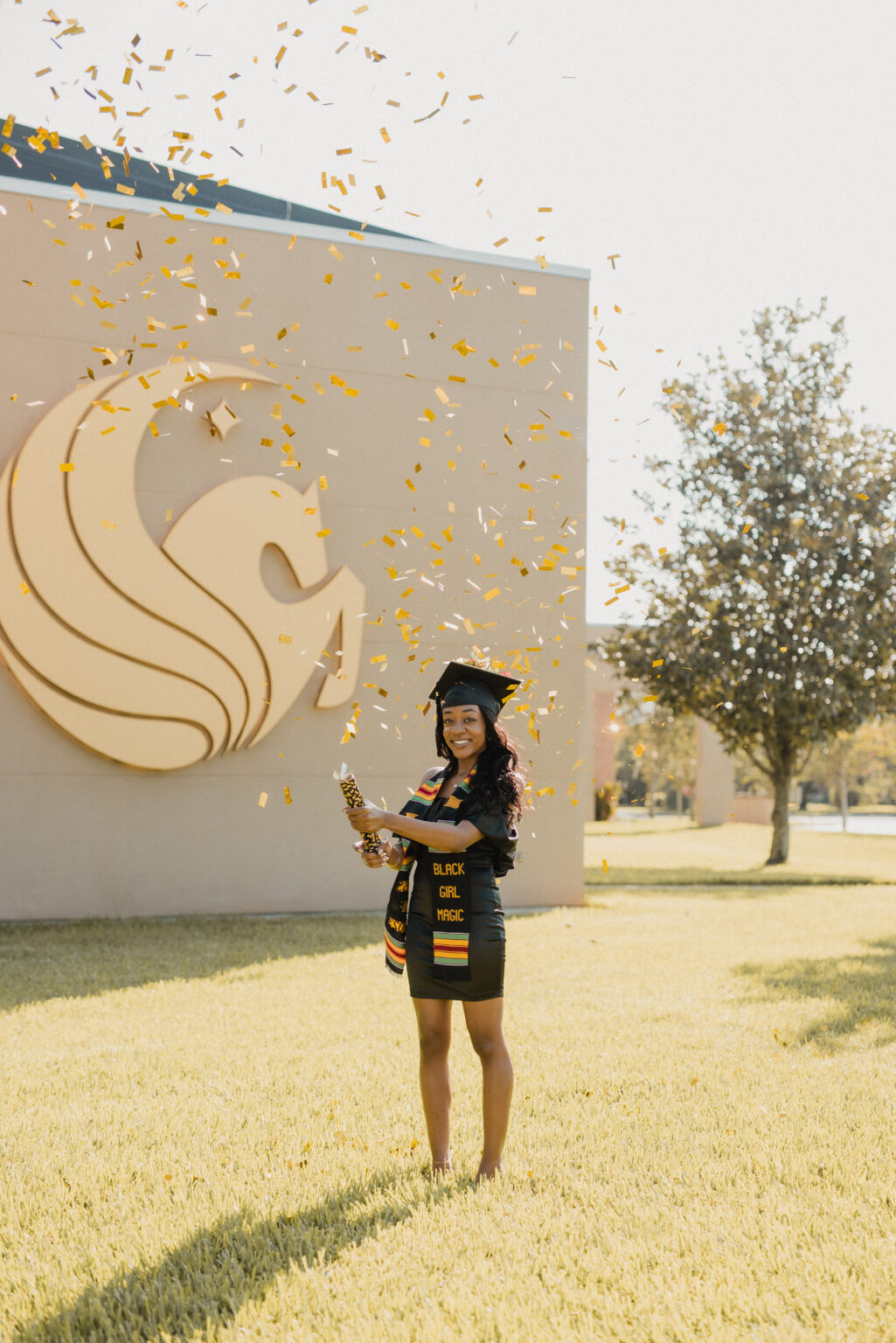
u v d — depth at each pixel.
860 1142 3.75
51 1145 3.82
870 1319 2.43
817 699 18.03
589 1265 2.73
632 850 24.95
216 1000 6.60
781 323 19.31
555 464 12.02
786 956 8.34
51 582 10.22
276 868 11.07
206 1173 3.48
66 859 10.47
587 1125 3.98
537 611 11.78
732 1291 2.56
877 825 45.81
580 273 12.31
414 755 11.45
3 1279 2.72
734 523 19.00
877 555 18.36
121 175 12.30
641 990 6.88
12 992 6.93
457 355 11.88
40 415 10.55
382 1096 4.44
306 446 11.36
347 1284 2.65
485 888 3.35
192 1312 2.56
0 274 10.52
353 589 11.23
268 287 11.34
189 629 10.59
